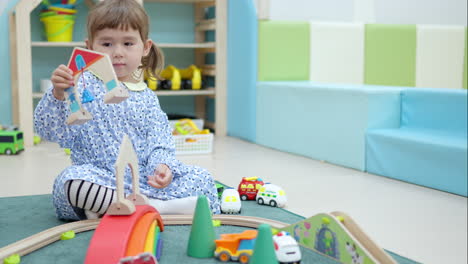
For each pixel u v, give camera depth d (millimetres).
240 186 1677
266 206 1581
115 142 1344
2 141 2469
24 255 1069
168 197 1358
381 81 3162
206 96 3520
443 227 1456
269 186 1610
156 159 1365
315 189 1867
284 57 2914
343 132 2303
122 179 1063
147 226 1040
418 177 1990
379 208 1640
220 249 1046
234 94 3150
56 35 2902
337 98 2326
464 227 1458
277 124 2740
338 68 3043
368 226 1447
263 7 2838
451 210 1641
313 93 2461
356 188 1904
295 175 2102
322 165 2326
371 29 3107
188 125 2643
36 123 1281
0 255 1018
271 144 2797
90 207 1236
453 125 2090
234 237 1076
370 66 3123
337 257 976
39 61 3141
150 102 1415
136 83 1411
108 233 974
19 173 2047
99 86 1348
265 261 917
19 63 2686
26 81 2705
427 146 1940
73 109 1119
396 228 1437
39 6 3092
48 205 1517
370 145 2176
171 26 3408
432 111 2166
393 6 3318
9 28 3002
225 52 3197
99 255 929
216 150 2686
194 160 2383
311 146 2498
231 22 3135
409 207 1665
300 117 2559
